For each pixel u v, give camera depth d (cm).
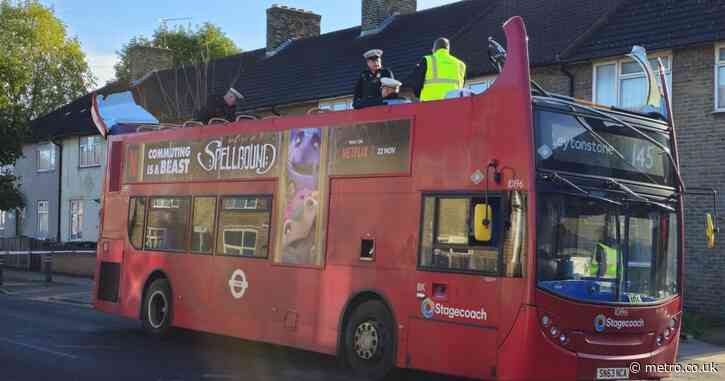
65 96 5369
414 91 1141
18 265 3488
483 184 930
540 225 884
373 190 1055
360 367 1049
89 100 4197
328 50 3139
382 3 3053
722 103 1767
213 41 5984
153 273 1433
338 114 1122
